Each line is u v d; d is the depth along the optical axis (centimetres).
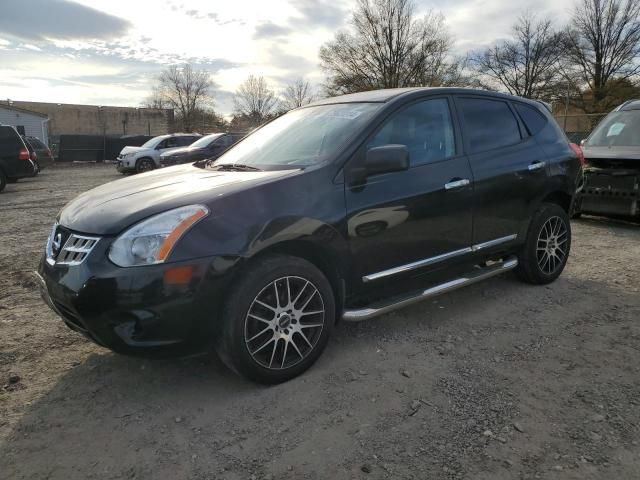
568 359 333
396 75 4275
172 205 277
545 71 4797
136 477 230
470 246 400
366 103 376
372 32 4228
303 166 327
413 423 266
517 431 257
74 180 1950
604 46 4197
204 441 255
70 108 5459
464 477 226
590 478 223
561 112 4575
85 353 354
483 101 431
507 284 484
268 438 256
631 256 586
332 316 323
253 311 288
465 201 387
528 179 438
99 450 249
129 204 290
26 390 305
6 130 1468
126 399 294
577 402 282
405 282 366
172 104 7481
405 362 332
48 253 303
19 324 405
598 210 783
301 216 300
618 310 415
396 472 230
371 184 334
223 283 274
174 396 296
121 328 263
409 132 367
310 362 316
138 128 5841
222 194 287
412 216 353
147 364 335
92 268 264
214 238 272
